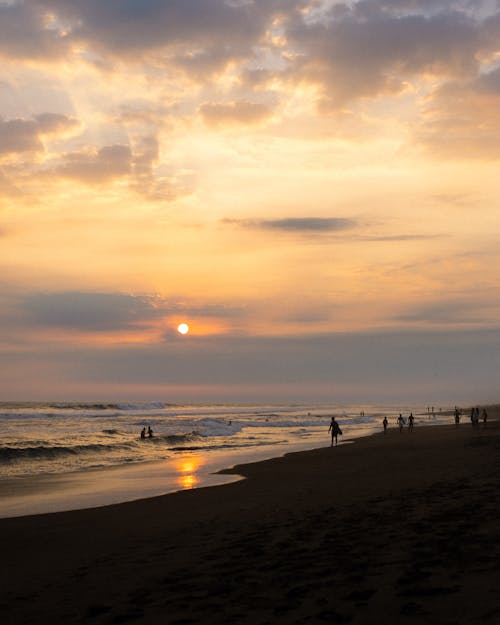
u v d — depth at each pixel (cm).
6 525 1166
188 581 612
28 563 805
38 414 9525
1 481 2025
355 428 6544
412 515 872
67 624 495
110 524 1130
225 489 1627
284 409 18725
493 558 559
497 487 1093
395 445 3070
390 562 592
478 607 420
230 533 902
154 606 527
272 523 958
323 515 979
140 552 818
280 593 526
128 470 2395
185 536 921
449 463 1805
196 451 3419
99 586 628
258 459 2864
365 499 1138
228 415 11662
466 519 790
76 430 5838
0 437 4519
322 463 2281
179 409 16250
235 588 562
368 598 477
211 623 459
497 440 2681
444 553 604
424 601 450
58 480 2055
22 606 566
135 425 6931
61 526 1139
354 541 724
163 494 1634
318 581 552
